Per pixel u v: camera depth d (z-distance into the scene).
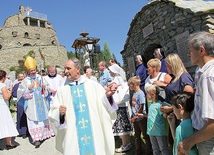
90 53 10.34
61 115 2.98
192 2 5.91
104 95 3.07
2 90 5.21
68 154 2.89
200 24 4.97
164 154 3.28
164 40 6.23
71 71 3.22
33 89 5.72
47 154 4.80
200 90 1.81
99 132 3.06
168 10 6.03
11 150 5.22
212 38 1.86
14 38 39.59
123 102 4.48
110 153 3.01
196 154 1.99
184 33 5.39
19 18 43.69
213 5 5.43
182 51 5.47
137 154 4.11
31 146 5.42
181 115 2.21
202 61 1.90
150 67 3.70
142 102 3.97
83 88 3.20
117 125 4.49
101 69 5.42
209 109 1.68
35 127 5.57
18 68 30.11
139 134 4.15
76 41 10.37
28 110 5.58
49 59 34.62
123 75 4.94
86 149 2.94
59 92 3.23
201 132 1.75
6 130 5.12
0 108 5.16
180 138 2.09
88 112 3.08
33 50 33.81
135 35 8.00
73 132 2.99
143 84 4.76
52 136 6.00
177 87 2.93
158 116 3.35
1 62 32.41
